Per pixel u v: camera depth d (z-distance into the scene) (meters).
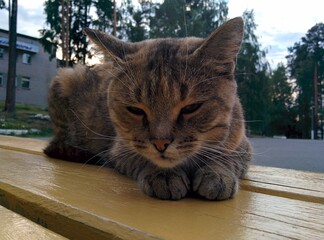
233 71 0.32
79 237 0.17
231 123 0.32
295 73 6.19
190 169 0.28
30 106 3.81
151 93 0.29
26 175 0.28
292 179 0.29
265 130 4.44
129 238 0.15
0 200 0.23
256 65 3.30
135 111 0.30
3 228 0.15
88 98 0.44
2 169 0.31
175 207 0.20
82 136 0.42
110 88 0.34
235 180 0.24
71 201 0.20
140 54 0.32
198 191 0.23
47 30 3.26
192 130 0.28
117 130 0.33
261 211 0.19
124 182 0.27
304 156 1.21
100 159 0.40
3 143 0.57
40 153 0.45
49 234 0.15
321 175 0.32
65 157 0.42
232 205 0.21
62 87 0.47
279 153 1.33
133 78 0.30
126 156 0.31
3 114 2.75
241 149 0.32
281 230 0.16
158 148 0.27
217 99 0.30
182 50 0.32
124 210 0.19
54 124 0.47
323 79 5.99
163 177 0.23
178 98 0.28
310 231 0.16
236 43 0.31
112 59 0.34
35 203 0.19
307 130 5.93
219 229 0.16
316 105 5.53
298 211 0.19
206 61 0.30
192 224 0.17
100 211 0.19
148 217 0.18
